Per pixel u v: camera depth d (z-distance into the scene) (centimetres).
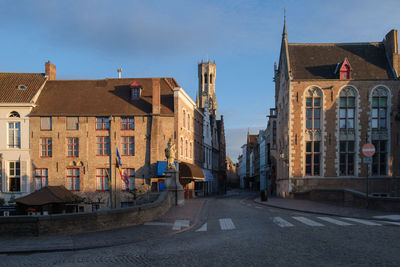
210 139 5531
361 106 3177
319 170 3180
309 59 3412
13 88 3638
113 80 3862
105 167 3403
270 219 1487
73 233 1168
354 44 3512
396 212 1627
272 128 4569
